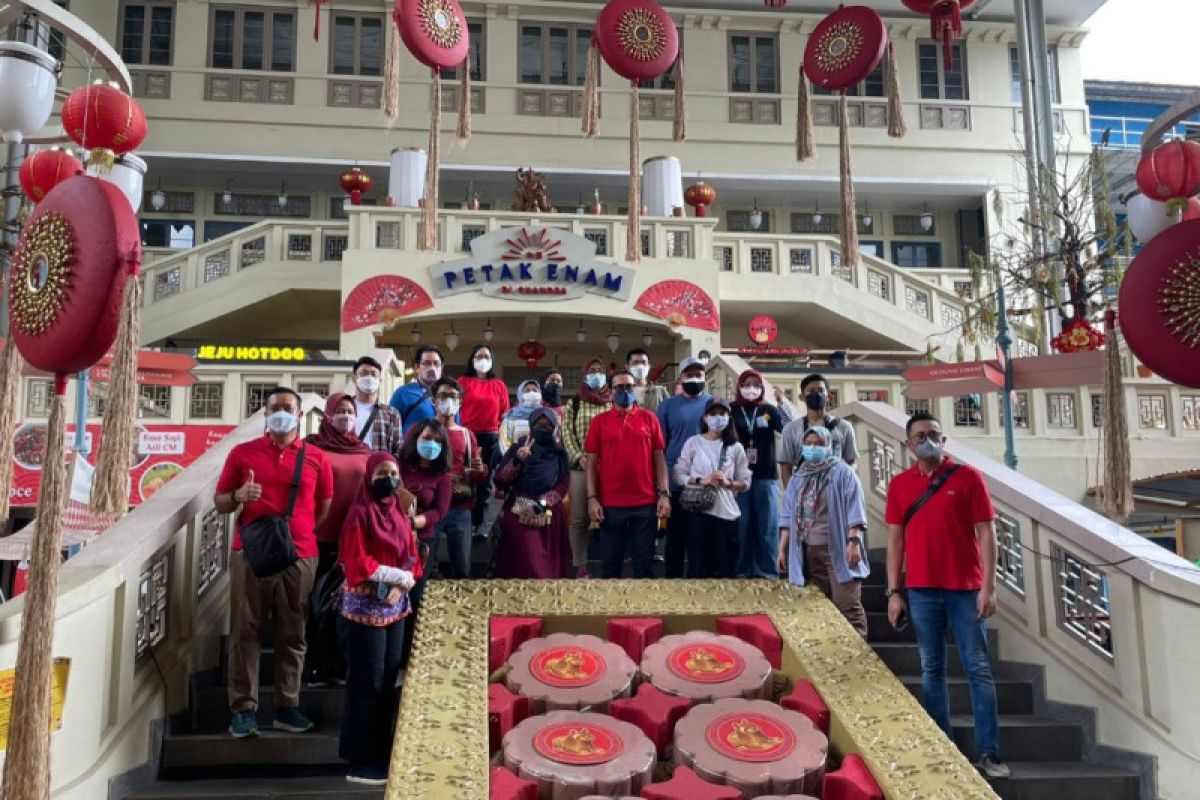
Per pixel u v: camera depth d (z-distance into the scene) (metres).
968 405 11.88
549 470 5.94
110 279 3.22
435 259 14.59
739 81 20.38
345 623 4.37
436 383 6.59
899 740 4.15
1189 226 4.31
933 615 4.80
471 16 19.83
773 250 16.80
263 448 4.82
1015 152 17.81
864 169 19.94
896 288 17.06
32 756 2.90
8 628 3.64
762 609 5.21
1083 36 20.73
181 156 18.06
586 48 20.16
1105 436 4.48
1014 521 5.86
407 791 3.62
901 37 20.66
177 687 4.86
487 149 19.17
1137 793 4.61
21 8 5.10
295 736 4.62
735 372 10.57
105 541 4.46
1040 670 5.45
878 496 7.61
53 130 6.75
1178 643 4.52
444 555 7.20
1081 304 11.90
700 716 4.32
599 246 15.20
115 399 3.14
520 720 4.38
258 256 16.09
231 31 19.11
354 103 19.06
